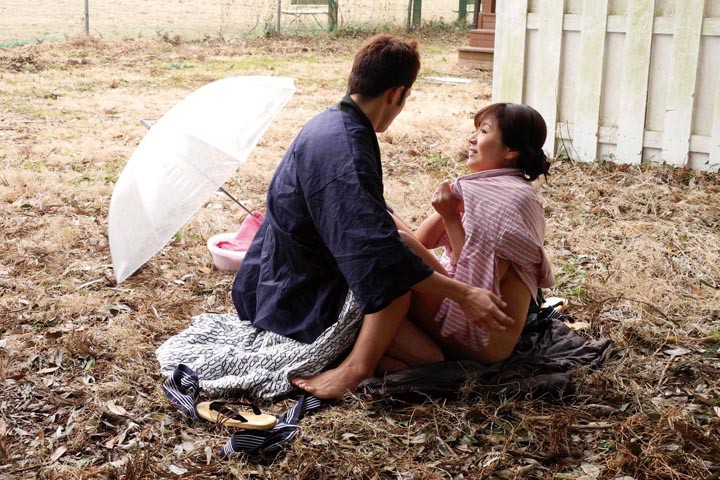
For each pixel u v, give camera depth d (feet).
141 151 12.36
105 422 10.21
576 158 22.58
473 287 9.73
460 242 10.71
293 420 9.97
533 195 10.37
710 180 20.03
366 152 9.93
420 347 10.75
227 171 12.08
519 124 10.46
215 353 11.21
